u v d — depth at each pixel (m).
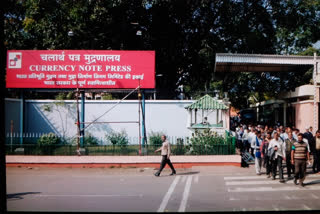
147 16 26.03
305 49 28.33
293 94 20.70
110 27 24.88
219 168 13.77
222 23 26.89
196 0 25.31
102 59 18.34
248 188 9.80
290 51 28.91
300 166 10.08
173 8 25.08
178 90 31.47
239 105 41.28
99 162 14.52
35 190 9.73
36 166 14.58
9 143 15.50
